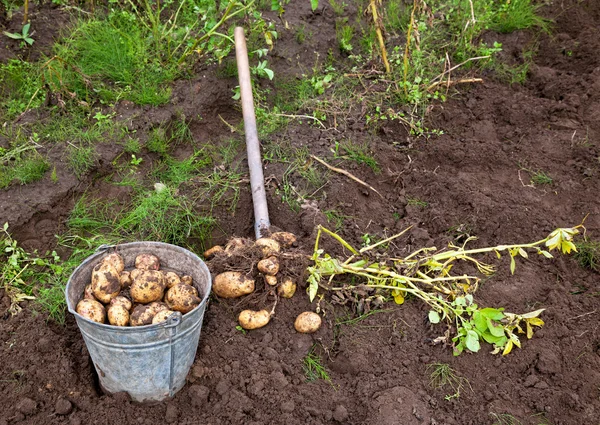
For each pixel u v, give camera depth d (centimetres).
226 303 127
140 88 178
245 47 176
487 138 187
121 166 159
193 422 109
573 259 148
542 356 122
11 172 148
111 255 115
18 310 125
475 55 214
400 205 164
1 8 193
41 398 110
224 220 154
